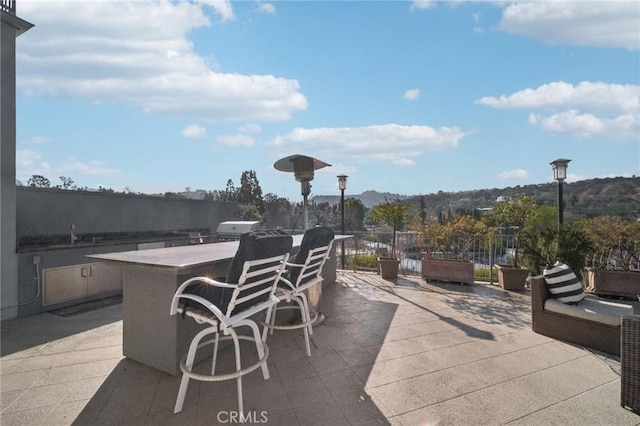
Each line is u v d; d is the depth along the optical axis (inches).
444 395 93.5
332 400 90.8
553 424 80.9
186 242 279.7
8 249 165.5
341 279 256.1
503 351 123.5
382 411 85.9
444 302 191.6
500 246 244.1
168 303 105.2
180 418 82.4
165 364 106.1
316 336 138.9
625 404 87.5
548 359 117.0
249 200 500.1
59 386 97.7
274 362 114.3
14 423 80.4
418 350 124.4
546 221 235.5
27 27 171.9
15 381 100.7
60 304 187.8
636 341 86.2
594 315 125.3
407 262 277.7
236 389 96.1
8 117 165.9
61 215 212.2
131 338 114.2
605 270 207.5
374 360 115.8
